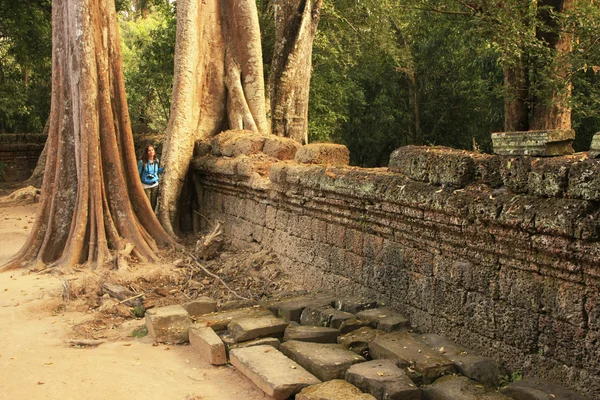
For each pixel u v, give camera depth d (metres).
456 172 4.74
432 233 5.07
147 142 14.80
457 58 22.23
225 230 9.70
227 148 9.71
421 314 5.30
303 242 7.25
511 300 4.37
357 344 5.07
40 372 4.93
